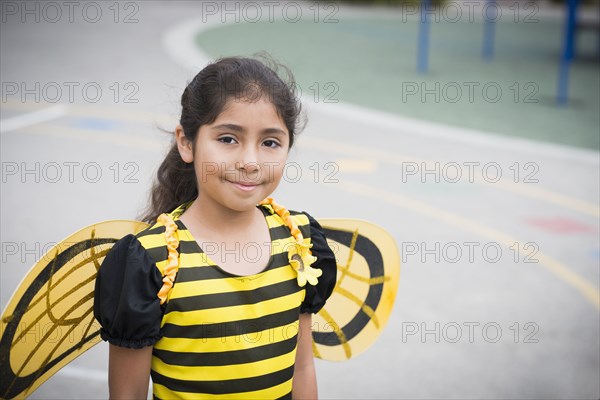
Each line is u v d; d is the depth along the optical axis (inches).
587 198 376.2
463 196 370.6
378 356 217.0
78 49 698.8
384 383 202.7
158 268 99.3
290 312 106.4
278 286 105.4
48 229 296.4
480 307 248.5
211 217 104.1
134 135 452.8
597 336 231.6
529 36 953.5
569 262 291.9
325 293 114.2
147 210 123.8
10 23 817.5
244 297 102.1
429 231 320.5
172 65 649.6
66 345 107.0
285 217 110.7
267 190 102.5
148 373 101.9
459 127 508.4
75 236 102.5
